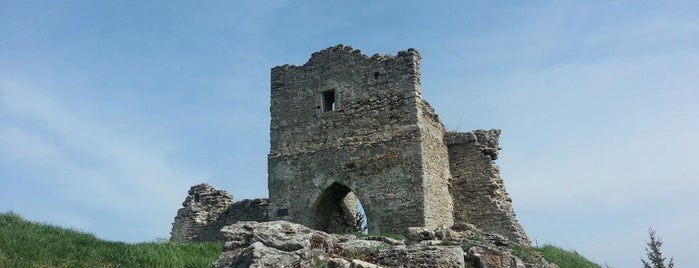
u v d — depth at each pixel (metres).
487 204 26.41
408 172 24.70
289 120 27.77
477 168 27.05
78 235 17.33
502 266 15.76
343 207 28.72
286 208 26.73
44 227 17.52
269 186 27.36
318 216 26.42
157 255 15.59
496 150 27.58
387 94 25.91
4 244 14.62
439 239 16.88
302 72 28.05
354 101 26.53
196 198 32.59
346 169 25.91
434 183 25.38
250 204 30.45
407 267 13.48
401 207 24.48
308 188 26.52
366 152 25.69
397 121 25.44
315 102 27.39
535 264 17.75
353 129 26.27
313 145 26.92
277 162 27.45
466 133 27.58
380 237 16.83
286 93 28.17
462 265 13.72
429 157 25.38
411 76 25.56
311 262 12.15
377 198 25.02
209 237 31.39
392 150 25.19
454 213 26.98
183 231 32.25
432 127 26.45
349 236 16.62
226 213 31.27
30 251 14.55
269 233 12.92
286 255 11.95
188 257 16.09
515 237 25.42
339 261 12.43
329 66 27.47
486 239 18.14
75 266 14.25
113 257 15.34
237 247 13.16
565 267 21.20
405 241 16.83
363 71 26.67
